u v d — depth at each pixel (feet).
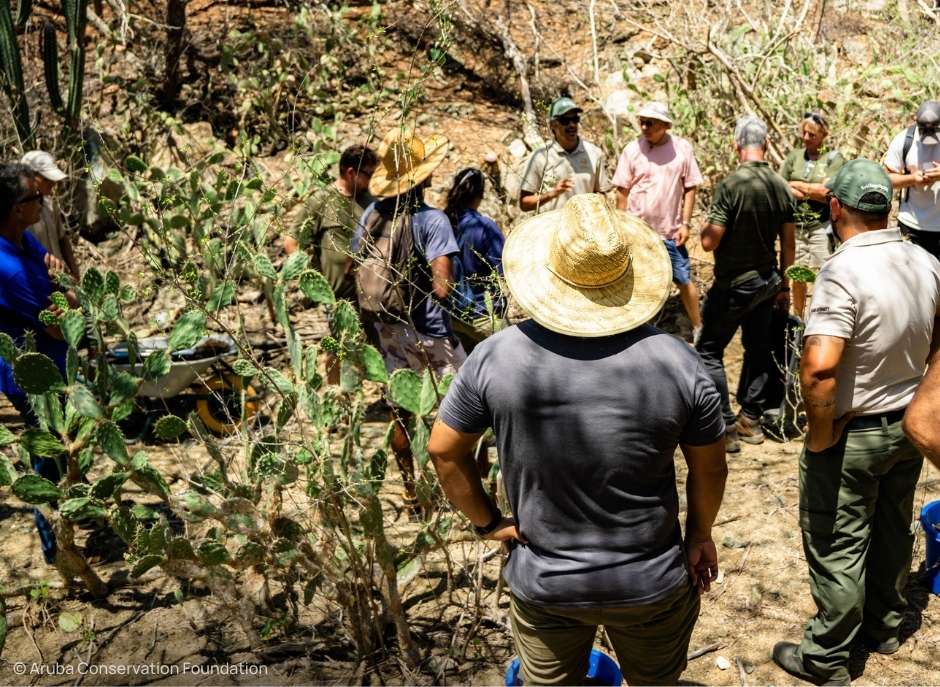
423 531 10.78
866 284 9.52
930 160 19.12
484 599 12.14
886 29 27.50
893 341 9.60
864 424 9.91
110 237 21.18
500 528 8.17
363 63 25.16
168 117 22.04
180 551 10.16
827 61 25.48
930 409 6.63
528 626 8.00
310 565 11.11
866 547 10.28
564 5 29.45
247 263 15.98
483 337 14.94
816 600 10.50
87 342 16.22
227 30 25.71
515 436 7.39
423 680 10.82
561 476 7.32
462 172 15.12
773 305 16.28
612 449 7.18
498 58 27.37
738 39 24.14
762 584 12.51
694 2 26.30
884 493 10.51
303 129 23.73
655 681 8.20
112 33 22.33
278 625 11.18
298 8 26.23
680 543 7.81
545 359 7.30
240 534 10.58
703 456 7.56
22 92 19.83
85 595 12.39
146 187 18.93
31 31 24.64
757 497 14.58
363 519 10.14
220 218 18.86
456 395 7.70
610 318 7.29
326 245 15.58
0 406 16.85
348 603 10.77
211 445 10.75
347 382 10.68
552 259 7.55
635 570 7.47
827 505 10.21
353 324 10.65
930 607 11.90
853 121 23.00
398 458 13.53
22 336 12.50
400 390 10.32
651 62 26.81
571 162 18.34
